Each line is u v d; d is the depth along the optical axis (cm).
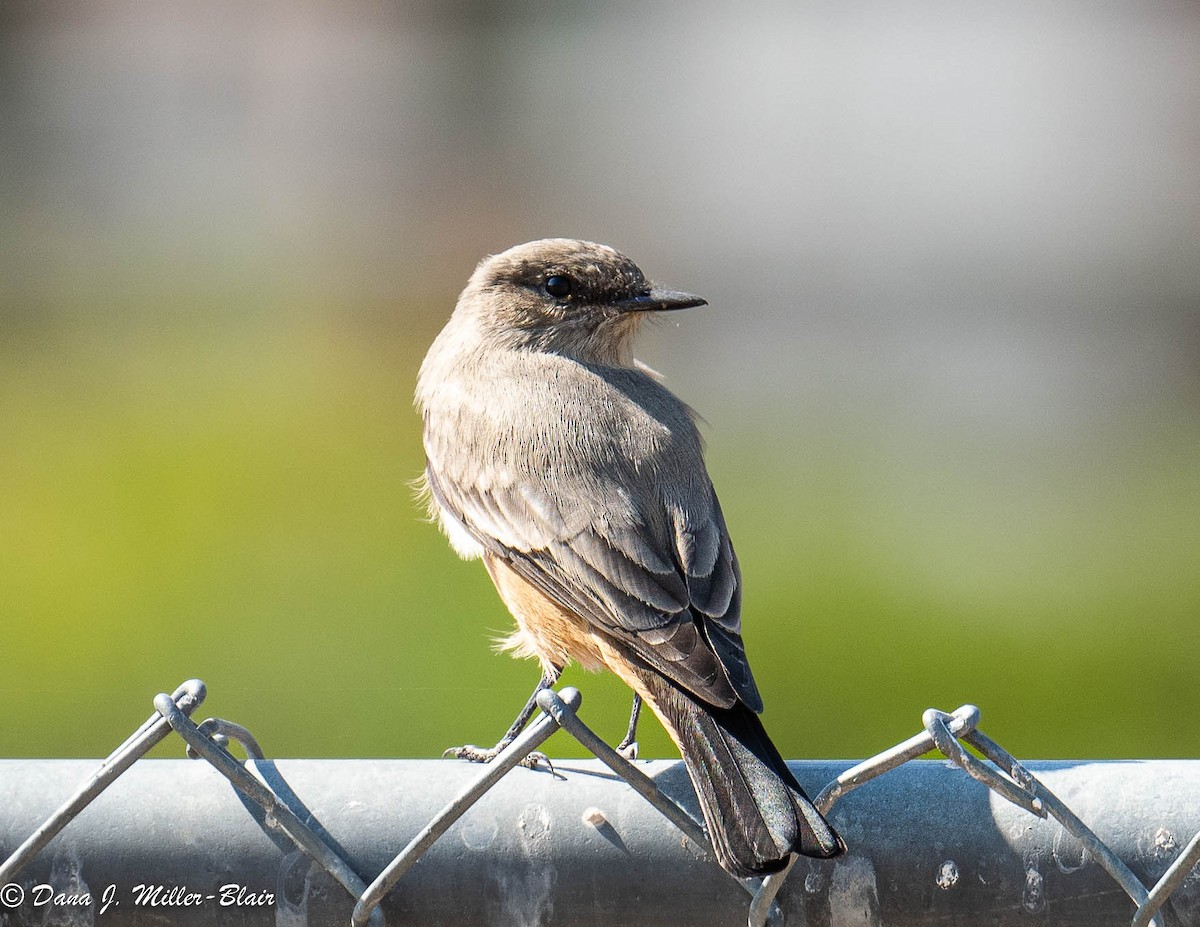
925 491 1527
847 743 1022
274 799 377
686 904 377
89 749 1033
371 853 377
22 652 1113
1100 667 1106
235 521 1356
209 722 399
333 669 1068
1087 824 370
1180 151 2573
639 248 2502
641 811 377
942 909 375
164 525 1344
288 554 1278
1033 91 2662
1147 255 2384
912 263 2402
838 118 2655
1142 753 1021
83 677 1088
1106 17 2650
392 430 1619
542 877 378
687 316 2197
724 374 1939
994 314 2234
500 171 2708
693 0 2811
